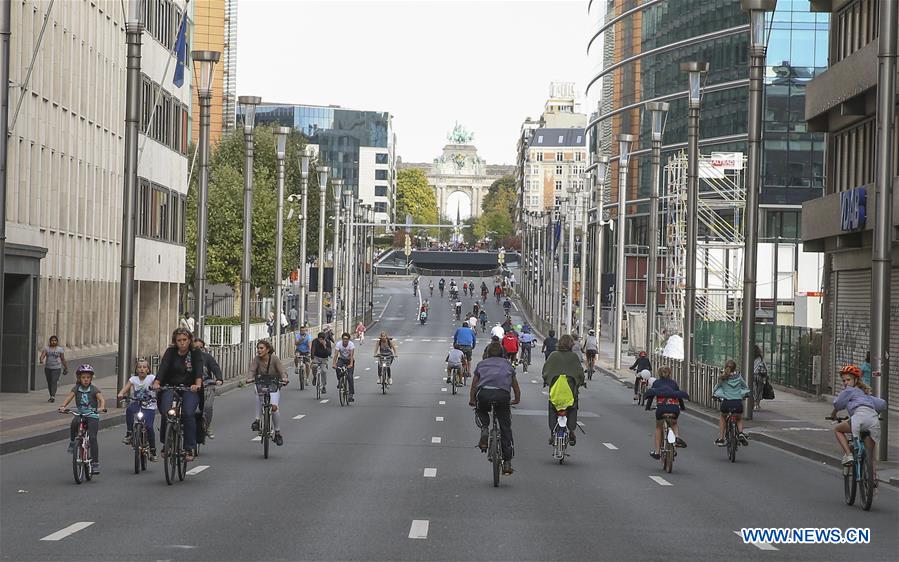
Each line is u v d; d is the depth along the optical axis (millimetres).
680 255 75688
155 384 20562
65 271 51906
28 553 13617
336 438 30109
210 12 165125
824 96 46438
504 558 13805
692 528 16609
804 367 53375
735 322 56312
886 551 15242
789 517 18062
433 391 52094
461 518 16984
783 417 40062
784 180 102812
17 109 41281
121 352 36031
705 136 112125
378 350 51062
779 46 103625
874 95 41938
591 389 58219
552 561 13672
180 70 46875
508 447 21266
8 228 44531
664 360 55719
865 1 45125
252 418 36062
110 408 35656
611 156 134500
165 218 70188
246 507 17656
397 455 26094
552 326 117312
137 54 35812
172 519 16359
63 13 51125
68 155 52125
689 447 30578
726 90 109562
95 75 56344
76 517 16453
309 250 132250
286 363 72562
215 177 101250
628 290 121125
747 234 38000
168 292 72188
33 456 24688
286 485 20484
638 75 127125
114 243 60250
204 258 47812
